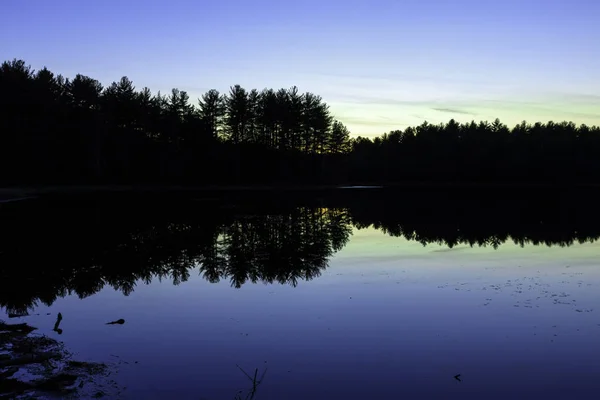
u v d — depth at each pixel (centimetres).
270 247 2211
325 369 830
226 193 6588
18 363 834
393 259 1916
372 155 11275
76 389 732
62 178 7125
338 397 729
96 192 6444
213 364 848
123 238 2445
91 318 1122
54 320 1106
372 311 1183
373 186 9325
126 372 807
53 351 898
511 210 4141
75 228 2825
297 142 9181
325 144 9400
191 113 8738
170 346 934
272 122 8912
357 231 2819
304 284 1476
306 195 6334
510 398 734
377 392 747
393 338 987
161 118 8231
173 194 6262
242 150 8625
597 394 747
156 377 788
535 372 827
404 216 3669
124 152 7544
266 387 759
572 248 2183
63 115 7244
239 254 2017
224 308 1211
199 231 2741
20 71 7256
